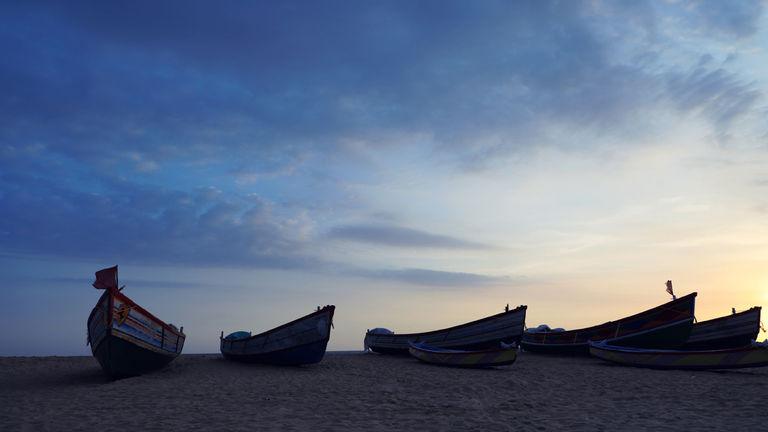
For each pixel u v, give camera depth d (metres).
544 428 9.37
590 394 14.20
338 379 17.55
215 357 27.50
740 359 19.55
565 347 30.16
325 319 21.06
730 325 25.62
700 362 20.58
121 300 16.42
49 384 16.25
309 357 21.19
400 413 10.98
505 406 11.95
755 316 24.89
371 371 20.52
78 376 18.23
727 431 8.99
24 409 11.47
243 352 23.25
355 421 10.05
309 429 9.22
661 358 21.58
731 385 16.11
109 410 11.27
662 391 14.74
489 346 26.69
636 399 13.27
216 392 14.13
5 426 9.54
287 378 17.72
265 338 22.31
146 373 18.27
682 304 25.16
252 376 18.20
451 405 11.99
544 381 17.23
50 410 11.30
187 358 25.69
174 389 14.72
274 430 9.11
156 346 18.12
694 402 12.62
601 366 22.97
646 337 26.03
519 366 23.12
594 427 9.45
